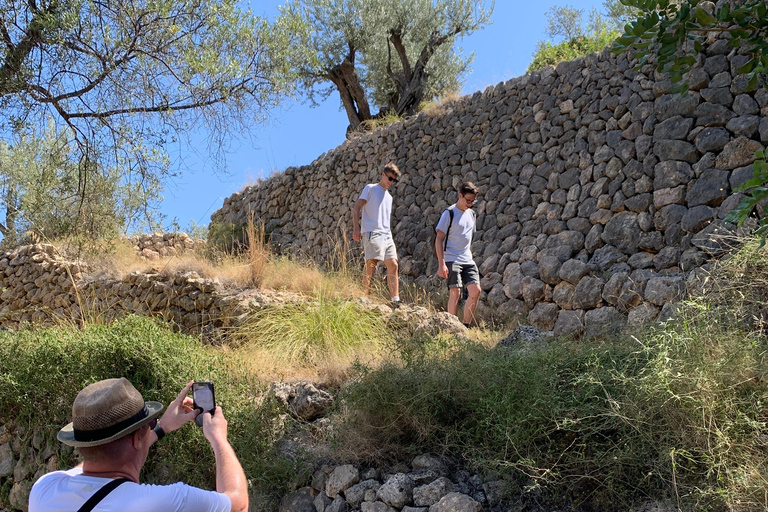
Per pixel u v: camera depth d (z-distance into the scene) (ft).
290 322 18.75
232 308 21.11
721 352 10.23
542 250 26.27
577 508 9.91
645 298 20.12
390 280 25.30
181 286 23.18
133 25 22.66
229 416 13.28
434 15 58.49
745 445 9.01
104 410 6.27
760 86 20.45
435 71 58.70
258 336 19.39
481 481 10.84
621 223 23.47
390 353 14.79
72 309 27.43
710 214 20.68
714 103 21.56
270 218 47.70
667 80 23.29
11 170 39.45
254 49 25.81
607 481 9.72
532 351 12.68
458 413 12.21
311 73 57.57
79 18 21.58
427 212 33.65
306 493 12.02
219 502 6.26
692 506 8.91
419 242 33.45
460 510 9.98
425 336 14.43
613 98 25.38
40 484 6.38
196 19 24.29
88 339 15.38
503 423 10.80
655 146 23.08
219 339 20.67
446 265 23.40
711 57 21.90
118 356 14.75
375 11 57.00
